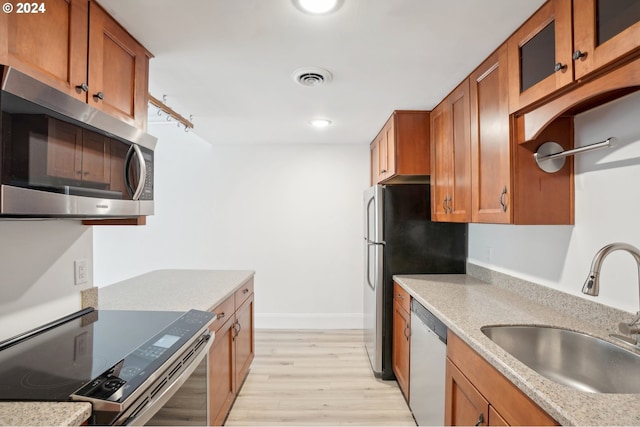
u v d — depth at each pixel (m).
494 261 2.21
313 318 3.86
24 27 0.92
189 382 1.32
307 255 3.87
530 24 1.32
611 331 1.32
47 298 1.35
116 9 1.26
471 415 1.29
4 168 0.79
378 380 2.62
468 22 1.36
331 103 2.39
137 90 1.51
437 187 2.41
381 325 2.63
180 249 3.88
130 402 0.85
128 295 1.91
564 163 1.50
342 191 3.86
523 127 1.44
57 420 0.73
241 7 1.25
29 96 0.86
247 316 2.57
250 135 3.40
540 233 1.75
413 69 1.81
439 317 1.58
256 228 3.89
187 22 1.35
